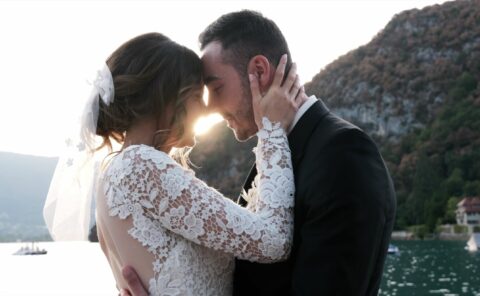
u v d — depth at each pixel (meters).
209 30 2.21
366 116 125.19
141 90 1.96
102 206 1.94
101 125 2.03
